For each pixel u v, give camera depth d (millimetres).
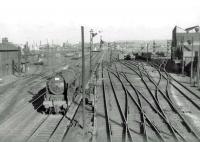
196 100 27953
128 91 31266
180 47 54625
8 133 17734
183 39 58656
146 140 16297
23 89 33875
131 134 17625
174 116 21953
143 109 24000
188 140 16625
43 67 60500
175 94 30922
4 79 42000
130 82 37719
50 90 21797
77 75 28000
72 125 18938
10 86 36094
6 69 45000
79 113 22109
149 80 40344
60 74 22406
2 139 16688
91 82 36062
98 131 18141
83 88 17562
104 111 23250
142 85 36375
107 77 43844
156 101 26406
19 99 28172
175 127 19109
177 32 64312
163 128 18844
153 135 17406
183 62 44344
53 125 19203
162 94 30422
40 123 19781
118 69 54531
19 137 17047
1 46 44156
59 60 75438
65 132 17641
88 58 80750
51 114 22078
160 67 54688
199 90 33000
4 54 43938
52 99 21828
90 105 24766
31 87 35188
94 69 53031
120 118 21188
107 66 60156
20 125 19375
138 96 28625
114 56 90125
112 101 27109
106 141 16344
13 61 48625
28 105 25453
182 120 20828
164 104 26031
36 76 46125
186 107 25062
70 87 23031
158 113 22531
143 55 78688
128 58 79812
